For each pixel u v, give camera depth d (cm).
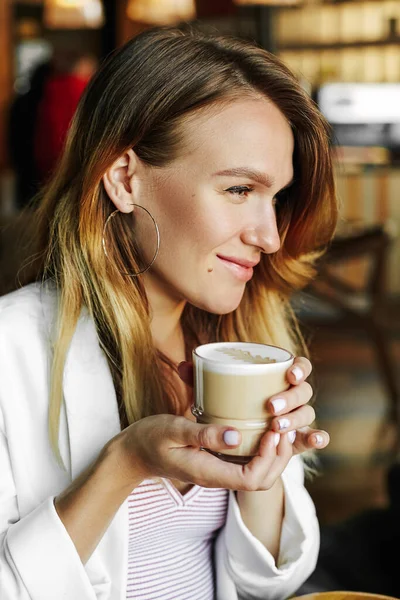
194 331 148
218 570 139
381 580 174
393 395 419
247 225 121
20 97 590
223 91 119
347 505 321
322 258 164
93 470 108
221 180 119
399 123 668
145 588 129
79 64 581
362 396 452
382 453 372
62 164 135
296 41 700
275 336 148
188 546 135
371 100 670
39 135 583
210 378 102
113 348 130
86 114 129
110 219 128
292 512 135
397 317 599
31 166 592
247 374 99
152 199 124
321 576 174
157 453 101
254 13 687
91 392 125
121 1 701
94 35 729
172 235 124
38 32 756
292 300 172
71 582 108
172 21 572
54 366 124
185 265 124
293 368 102
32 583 107
